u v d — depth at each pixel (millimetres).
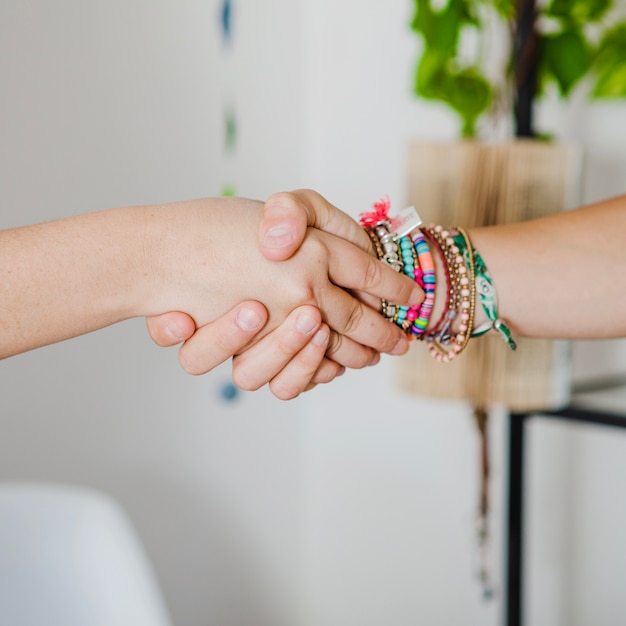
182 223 835
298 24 1934
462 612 1946
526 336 986
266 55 1852
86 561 1141
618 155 1618
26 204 1398
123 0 1525
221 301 846
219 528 1867
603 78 1486
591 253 968
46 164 1424
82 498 1174
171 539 1750
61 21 1427
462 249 950
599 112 1624
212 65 1718
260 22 1824
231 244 839
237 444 1892
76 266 785
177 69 1642
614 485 1728
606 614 1770
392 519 2021
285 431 2029
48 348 1479
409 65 1838
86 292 792
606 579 1761
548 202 1239
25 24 1374
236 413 1877
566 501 1789
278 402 1992
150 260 820
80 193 1483
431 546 1976
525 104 1321
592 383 1527
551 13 1363
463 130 1469
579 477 1767
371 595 2070
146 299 830
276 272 839
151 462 1687
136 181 1584
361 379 2020
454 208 1263
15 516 1147
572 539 1791
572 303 962
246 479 1932
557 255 968
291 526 2084
